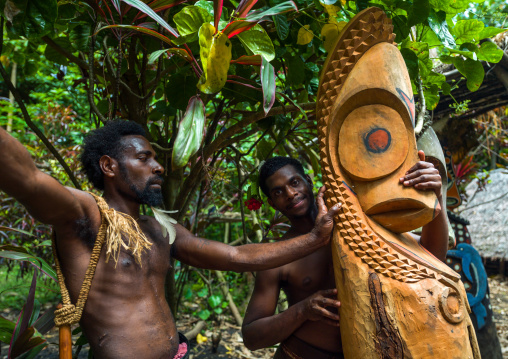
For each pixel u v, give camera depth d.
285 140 2.54
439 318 1.26
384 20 1.36
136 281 1.32
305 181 1.71
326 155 1.41
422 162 1.32
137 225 1.32
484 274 3.15
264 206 3.39
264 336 1.59
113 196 1.39
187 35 1.30
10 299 4.96
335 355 1.62
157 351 1.29
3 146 0.96
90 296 1.27
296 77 1.84
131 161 1.37
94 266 1.25
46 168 3.96
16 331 1.41
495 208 7.68
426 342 1.24
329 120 1.39
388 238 1.33
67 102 6.13
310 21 1.76
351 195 1.37
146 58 1.88
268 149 2.54
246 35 1.31
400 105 1.32
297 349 1.66
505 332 4.79
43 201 1.09
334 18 1.57
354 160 1.35
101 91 2.32
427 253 1.43
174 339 1.36
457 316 1.28
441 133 3.43
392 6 1.59
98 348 1.27
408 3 1.57
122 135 1.41
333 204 1.39
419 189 1.31
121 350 1.25
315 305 1.44
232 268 1.47
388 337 1.26
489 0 2.95
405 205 1.33
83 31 1.95
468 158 3.87
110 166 1.37
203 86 1.29
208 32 1.24
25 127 5.38
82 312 1.28
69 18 1.88
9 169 0.98
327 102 1.40
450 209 3.67
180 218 2.05
